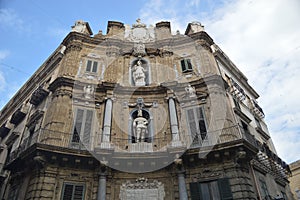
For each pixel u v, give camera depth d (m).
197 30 23.05
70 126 15.72
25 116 21.08
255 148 14.12
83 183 13.71
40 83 22.06
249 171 14.35
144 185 14.08
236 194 12.74
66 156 13.53
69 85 17.53
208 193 13.38
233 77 22.41
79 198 13.24
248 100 22.77
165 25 23.53
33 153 13.12
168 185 14.01
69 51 20.00
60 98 16.69
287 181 19.88
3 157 20.09
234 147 13.48
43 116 17.14
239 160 13.54
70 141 15.01
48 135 14.70
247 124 18.44
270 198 14.56
